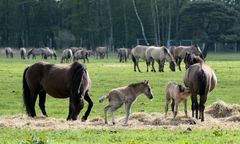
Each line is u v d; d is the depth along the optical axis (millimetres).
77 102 22875
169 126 20000
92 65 62312
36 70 24125
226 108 23922
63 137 17406
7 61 76812
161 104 28984
